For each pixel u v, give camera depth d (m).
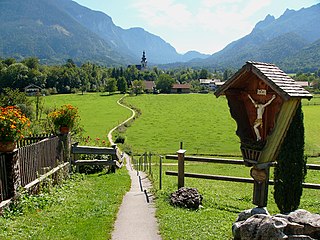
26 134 13.77
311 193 14.48
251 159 6.64
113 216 8.56
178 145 46.97
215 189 14.12
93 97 106.56
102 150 15.58
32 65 134.25
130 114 72.75
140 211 9.19
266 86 6.35
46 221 7.94
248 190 14.90
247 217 6.77
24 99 44.25
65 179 13.05
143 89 129.25
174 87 134.75
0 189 8.31
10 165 8.65
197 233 7.30
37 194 10.06
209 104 90.81
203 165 29.05
